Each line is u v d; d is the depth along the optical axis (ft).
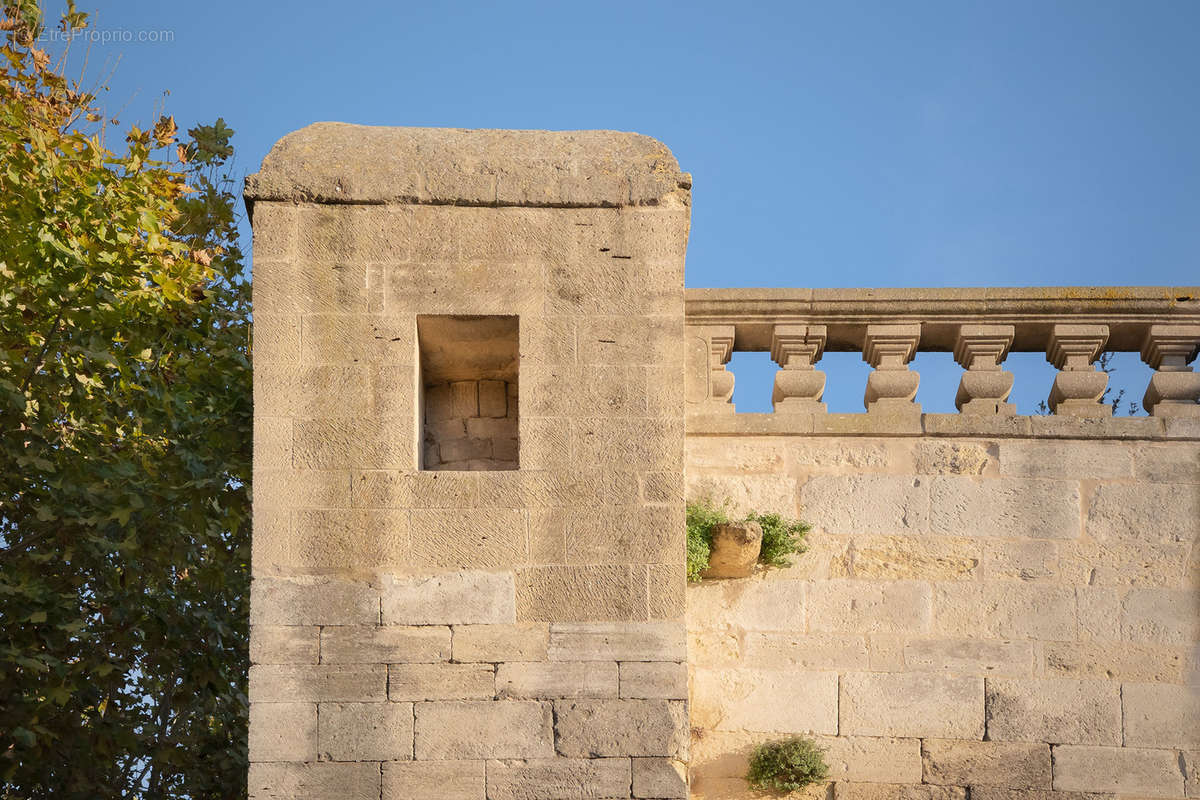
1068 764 28.30
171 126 40.16
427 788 25.57
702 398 30.22
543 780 25.68
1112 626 28.99
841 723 28.55
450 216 27.78
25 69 39.96
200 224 40.27
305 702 25.79
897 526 29.58
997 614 29.09
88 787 38.09
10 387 34.65
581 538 26.66
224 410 36.29
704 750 28.45
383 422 26.89
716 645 29.04
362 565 26.37
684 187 28.12
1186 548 29.32
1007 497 29.63
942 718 28.55
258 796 25.35
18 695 36.42
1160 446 29.84
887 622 29.07
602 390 27.25
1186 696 28.60
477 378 29.68
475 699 25.96
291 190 27.58
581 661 26.18
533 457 26.96
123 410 38.88
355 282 27.37
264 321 27.09
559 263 27.71
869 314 30.30
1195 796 28.12
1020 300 30.17
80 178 36.27
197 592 40.83
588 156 28.48
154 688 42.24
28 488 36.50
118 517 34.60
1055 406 30.86
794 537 29.32
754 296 30.32
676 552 26.63
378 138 28.58
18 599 35.29
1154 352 30.50
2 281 35.40
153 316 37.32
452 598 26.35
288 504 26.48
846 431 29.91
